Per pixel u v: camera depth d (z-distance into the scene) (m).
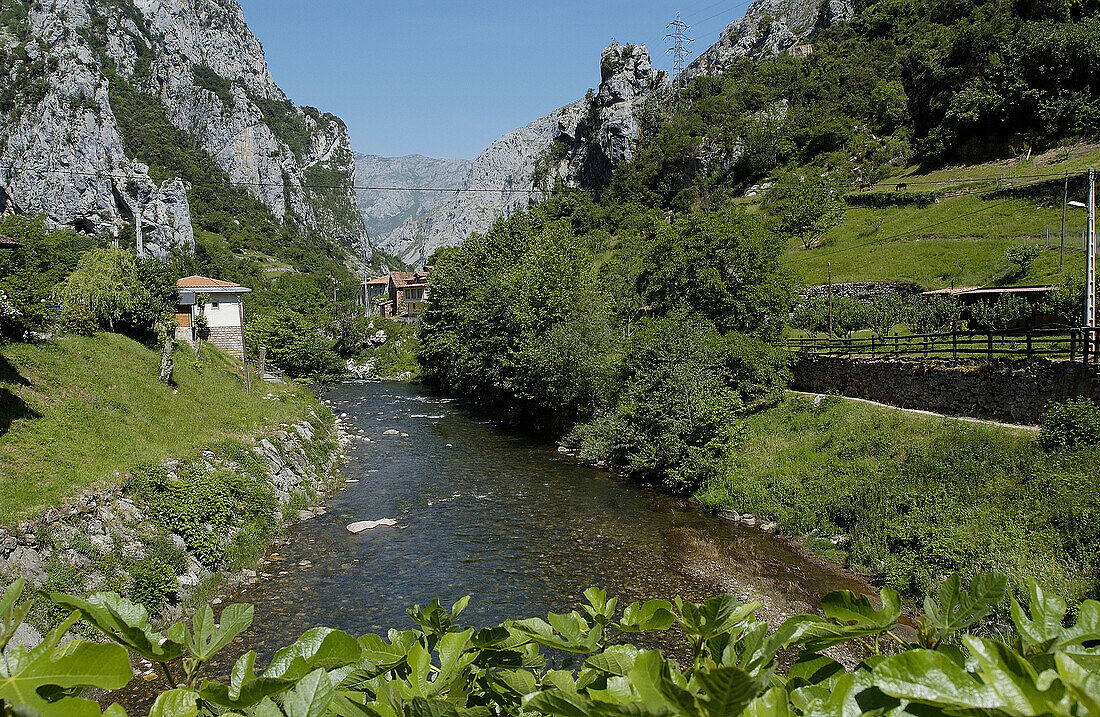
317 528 18.69
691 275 29.72
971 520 14.34
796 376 29.83
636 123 140.75
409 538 17.86
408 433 32.72
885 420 20.52
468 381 44.31
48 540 11.78
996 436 16.77
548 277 34.72
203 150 167.75
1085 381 15.93
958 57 83.00
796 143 96.00
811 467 19.88
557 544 17.39
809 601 13.77
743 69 134.62
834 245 55.88
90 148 116.75
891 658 1.29
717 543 17.23
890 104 89.31
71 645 1.48
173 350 25.88
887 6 114.06
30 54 122.00
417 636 2.36
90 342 22.64
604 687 1.79
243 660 1.76
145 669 10.64
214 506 15.98
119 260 27.62
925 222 54.31
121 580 12.30
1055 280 36.03
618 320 37.28
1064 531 13.04
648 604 2.16
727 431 22.36
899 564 14.09
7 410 15.49
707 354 25.50
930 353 24.09
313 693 1.69
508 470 25.27
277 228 164.50
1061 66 64.00
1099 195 46.28
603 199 118.19
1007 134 65.50
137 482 14.90
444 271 54.00
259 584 14.84
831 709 1.38
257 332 42.50
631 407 24.83
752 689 1.25
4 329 19.70
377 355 70.50
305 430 26.34
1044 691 1.18
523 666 2.29
